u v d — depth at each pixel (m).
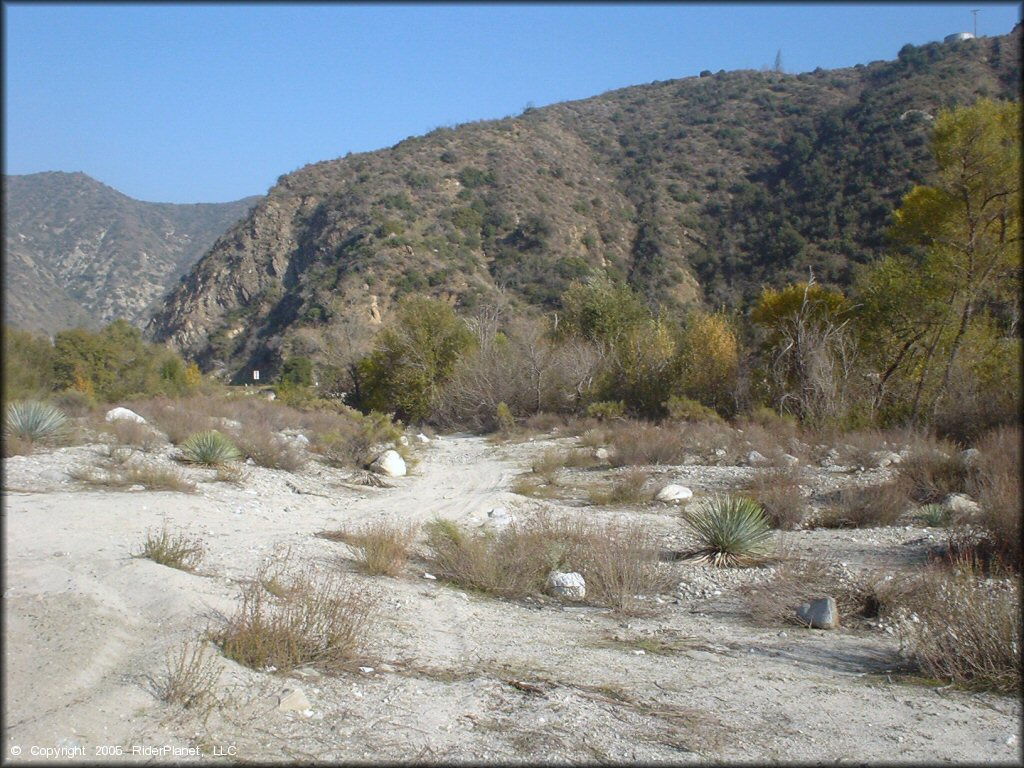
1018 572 8.98
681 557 10.88
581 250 62.47
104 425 18.27
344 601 6.85
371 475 18.66
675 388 33.91
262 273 68.00
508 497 16.44
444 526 10.50
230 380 58.28
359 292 57.38
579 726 5.02
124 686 4.87
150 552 8.14
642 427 27.38
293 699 4.98
